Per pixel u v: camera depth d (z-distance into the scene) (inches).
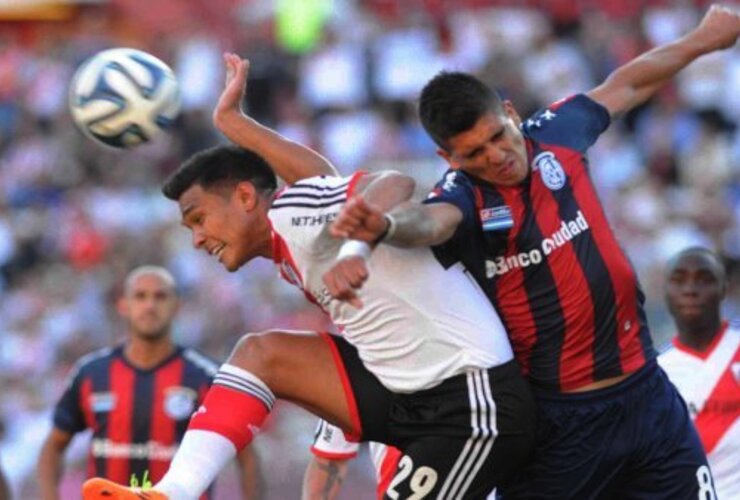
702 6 2089.1
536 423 714.2
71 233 1962.4
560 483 724.7
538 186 709.3
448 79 689.6
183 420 1075.9
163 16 2325.3
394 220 643.5
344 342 730.8
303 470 1507.1
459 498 713.0
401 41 2065.7
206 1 2301.9
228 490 1446.9
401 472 713.0
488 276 710.5
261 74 2094.0
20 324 1836.9
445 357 699.4
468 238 701.9
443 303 697.0
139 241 1899.6
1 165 2128.4
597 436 719.7
